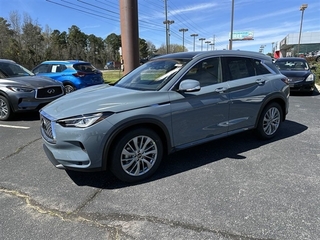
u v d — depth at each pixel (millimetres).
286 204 2596
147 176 3205
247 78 4105
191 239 2129
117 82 4188
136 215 2473
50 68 9828
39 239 2164
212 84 3676
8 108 6238
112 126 2830
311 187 2920
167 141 3283
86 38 70688
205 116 3570
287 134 4891
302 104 7910
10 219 2441
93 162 2832
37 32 42906
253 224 2301
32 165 3688
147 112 3031
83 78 9469
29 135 5129
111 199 2770
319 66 14656
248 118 4125
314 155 3852
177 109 3277
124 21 9570
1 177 3322
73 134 2779
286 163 3582
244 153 3980
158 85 3373
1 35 38719
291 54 59875
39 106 6355
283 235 2152
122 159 3008
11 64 7402
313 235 2145
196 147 4297
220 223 2324
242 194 2803
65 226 2330
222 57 3885
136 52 9898
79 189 2998
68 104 3113
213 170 3416
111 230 2266
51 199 2785
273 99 4406
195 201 2689
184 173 3352
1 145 4547
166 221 2371
